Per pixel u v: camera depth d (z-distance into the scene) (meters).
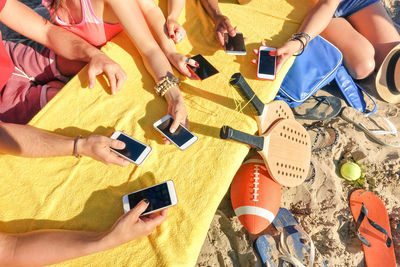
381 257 1.96
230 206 2.13
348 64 2.59
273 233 2.03
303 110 2.55
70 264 1.27
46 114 1.65
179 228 1.33
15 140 1.39
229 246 2.00
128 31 1.73
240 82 1.41
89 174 1.48
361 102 2.57
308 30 1.95
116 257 1.28
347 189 2.24
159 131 1.51
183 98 1.72
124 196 1.38
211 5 2.09
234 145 1.53
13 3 1.73
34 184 1.46
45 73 2.12
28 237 1.23
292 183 1.72
